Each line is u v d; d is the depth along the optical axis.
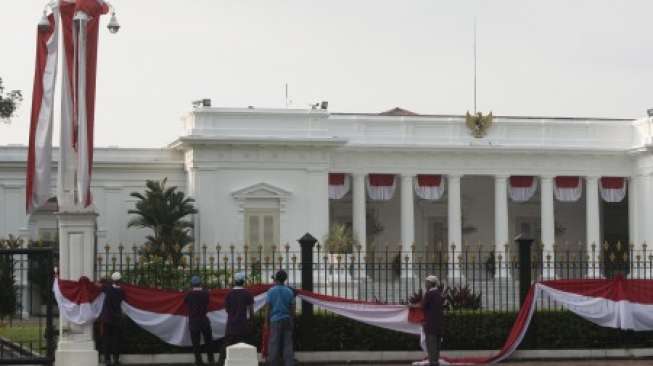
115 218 77.19
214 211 75.19
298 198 76.56
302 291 37.38
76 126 35.62
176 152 78.62
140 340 36.66
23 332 45.34
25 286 53.62
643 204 84.31
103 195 77.19
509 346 37.84
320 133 76.81
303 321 37.53
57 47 36.09
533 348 38.41
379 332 37.88
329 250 72.19
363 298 62.78
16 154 75.12
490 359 37.41
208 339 35.69
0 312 43.81
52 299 35.59
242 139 74.88
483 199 88.69
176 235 70.88
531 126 84.19
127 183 77.56
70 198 35.31
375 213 86.50
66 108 35.62
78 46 35.56
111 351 35.50
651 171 83.31
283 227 76.12
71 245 35.06
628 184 86.00
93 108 35.56
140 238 77.31
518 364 37.22
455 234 82.31
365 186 82.19
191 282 36.28
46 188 36.16
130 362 36.41
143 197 72.62
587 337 38.75
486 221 88.62
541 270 43.41
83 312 34.59
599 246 84.56
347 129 81.44
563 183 84.94
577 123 84.94
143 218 72.06
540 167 84.00
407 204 81.94
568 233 89.62
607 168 85.00
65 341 34.66
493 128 83.75
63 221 35.12
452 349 38.28
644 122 84.19
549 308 39.19
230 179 75.62
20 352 37.78
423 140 82.38
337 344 37.69
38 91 36.12
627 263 45.75
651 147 82.25
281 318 32.94
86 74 35.53
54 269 37.72
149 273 40.38
